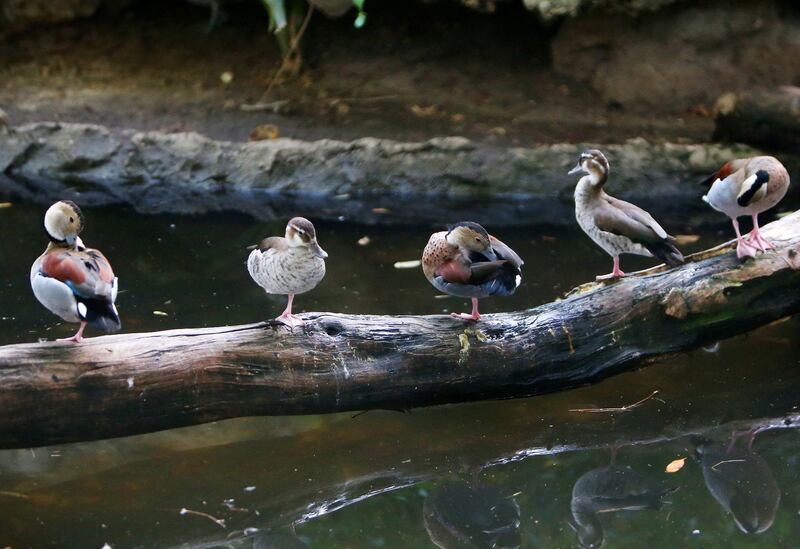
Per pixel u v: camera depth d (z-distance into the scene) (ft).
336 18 61.31
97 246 46.03
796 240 33.65
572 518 28.25
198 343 28.96
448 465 30.94
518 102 56.80
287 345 29.60
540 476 30.42
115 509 28.53
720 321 33.27
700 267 33.30
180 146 53.72
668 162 51.29
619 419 32.86
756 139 51.03
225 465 30.63
